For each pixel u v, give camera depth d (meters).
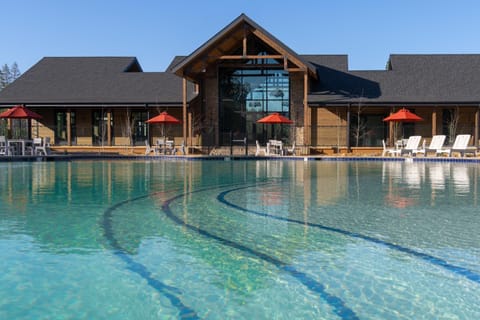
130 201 7.74
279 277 3.73
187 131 27.69
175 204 7.44
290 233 5.27
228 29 23.88
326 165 18.52
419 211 6.81
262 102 27.56
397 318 2.96
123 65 31.95
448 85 27.50
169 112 28.31
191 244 4.73
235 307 3.11
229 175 13.31
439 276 3.76
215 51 26.23
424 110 26.78
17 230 5.34
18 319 2.90
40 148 23.19
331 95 26.58
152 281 3.60
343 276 3.75
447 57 30.33
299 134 27.16
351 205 7.36
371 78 28.61
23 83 29.73
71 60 32.53
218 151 26.62
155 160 22.41
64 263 4.04
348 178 12.33
